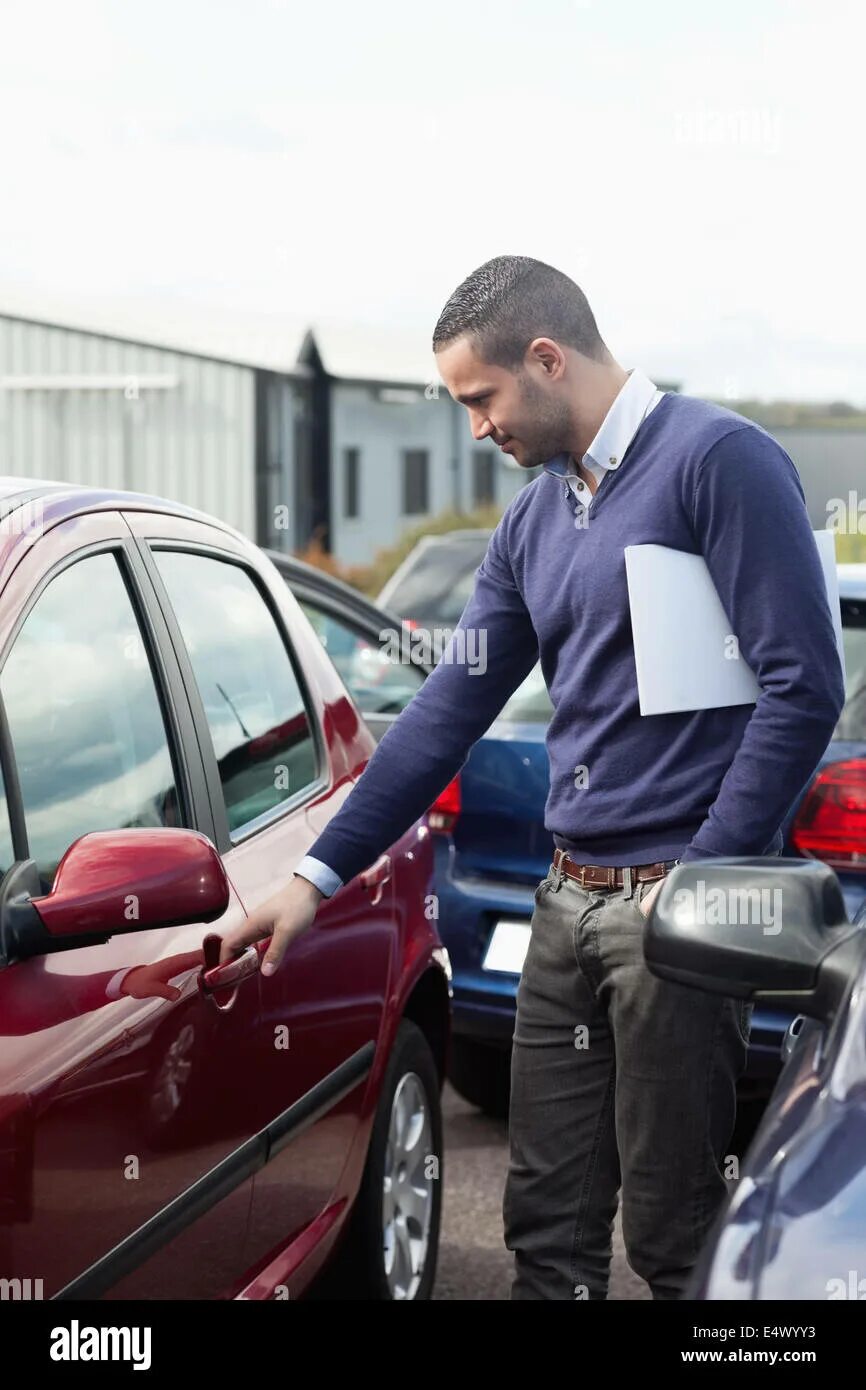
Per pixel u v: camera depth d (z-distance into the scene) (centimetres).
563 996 244
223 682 273
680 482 224
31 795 205
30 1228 179
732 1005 230
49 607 221
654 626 225
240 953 239
